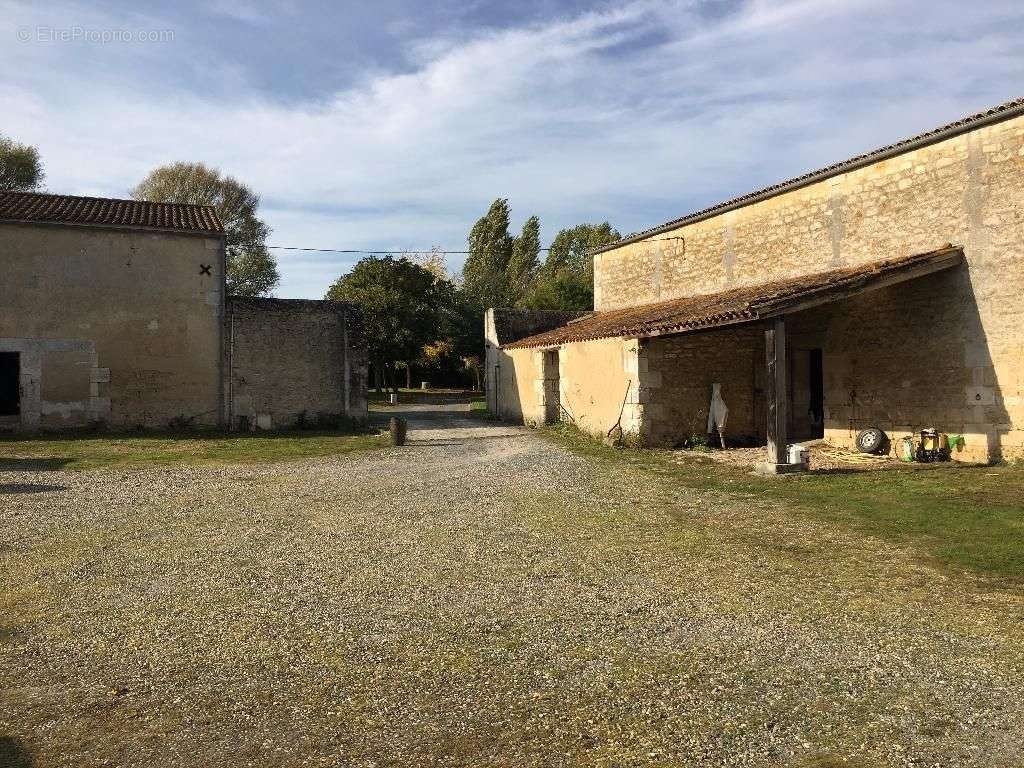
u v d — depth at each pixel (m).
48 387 15.98
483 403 29.25
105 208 17.94
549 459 12.02
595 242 51.53
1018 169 10.33
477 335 38.28
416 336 33.50
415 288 33.81
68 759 3.16
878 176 12.40
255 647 4.34
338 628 4.62
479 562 6.07
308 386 17.83
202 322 17.08
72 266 16.19
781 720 3.41
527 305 39.25
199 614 4.90
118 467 11.50
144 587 5.48
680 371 13.69
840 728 3.34
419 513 8.02
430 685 3.81
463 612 4.89
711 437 13.77
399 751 3.19
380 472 10.98
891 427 12.26
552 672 3.95
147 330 16.67
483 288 44.25
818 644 4.29
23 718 3.52
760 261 15.05
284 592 5.34
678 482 9.76
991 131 10.65
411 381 40.19
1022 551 6.17
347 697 3.70
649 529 7.18
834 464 11.23
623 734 3.31
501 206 49.56
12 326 15.74
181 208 19.03
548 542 6.71
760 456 12.14
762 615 4.79
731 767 3.03
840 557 6.12
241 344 17.34
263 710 3.57
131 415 16.50
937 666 3.97
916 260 10.82
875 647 4.24
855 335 12.94
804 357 14.54
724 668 3.98
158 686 3.85
